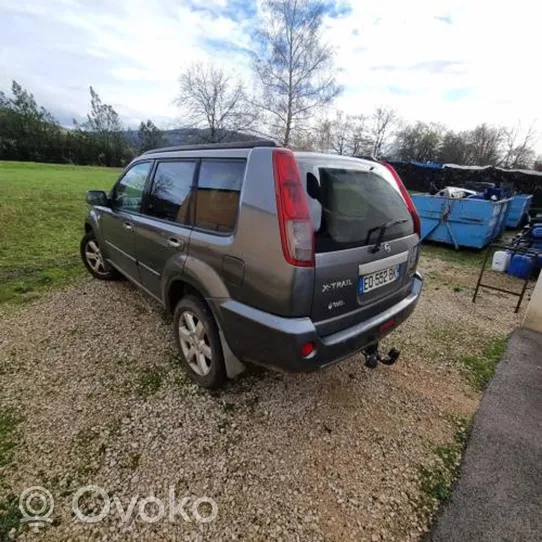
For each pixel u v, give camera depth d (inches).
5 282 153.9
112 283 156.4
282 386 92.6
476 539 57.0
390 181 92.7
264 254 63.4
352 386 94.3
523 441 77.5
